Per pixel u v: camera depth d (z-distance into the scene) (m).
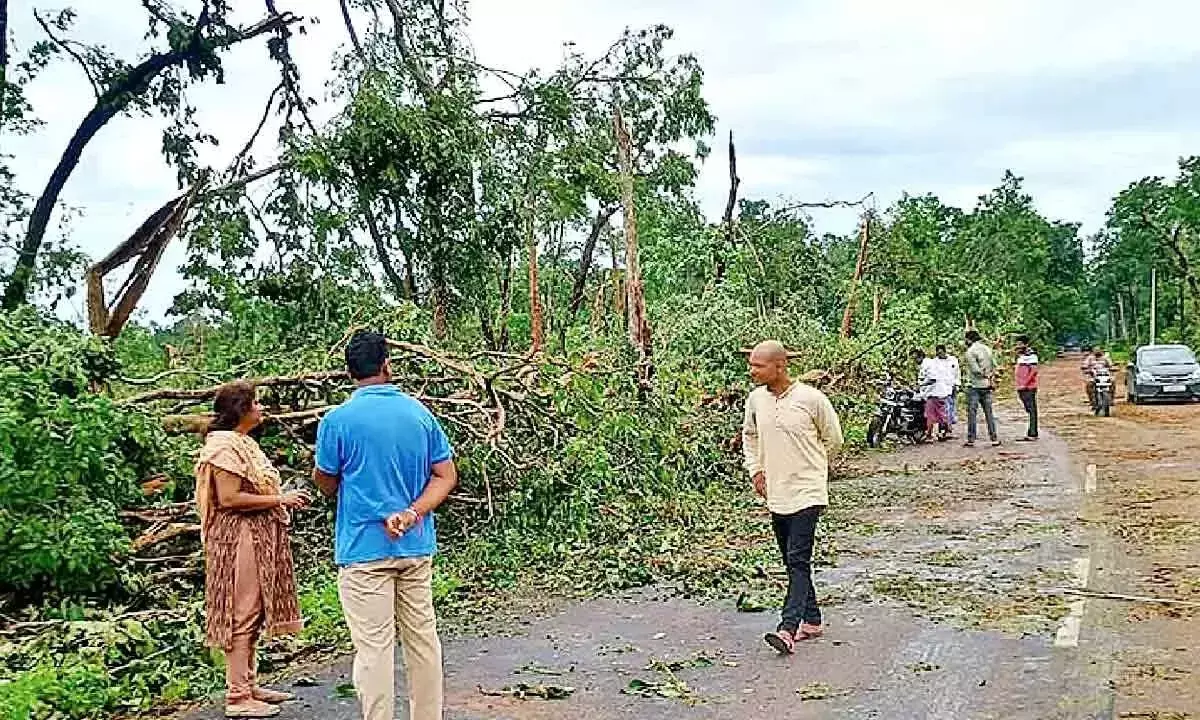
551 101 20.50
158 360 13.81
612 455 12.41
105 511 8.62
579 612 9.05
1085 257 101.69
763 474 7.96
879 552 11.12
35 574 8.41
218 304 17.98
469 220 19.03
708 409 17.20
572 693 6.95
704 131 24.42
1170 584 9.21
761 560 10.87
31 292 19.75
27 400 8.59
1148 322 84.81
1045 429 23.67
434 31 20.25
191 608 8.34
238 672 6.66
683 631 8.38
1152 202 73.06
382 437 5.56
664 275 28.16
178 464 9.74
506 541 11.05
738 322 20.86
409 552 5.59
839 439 7.79
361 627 5.55
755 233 31.31
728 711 6.54
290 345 16.95
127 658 7.52
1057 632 7.93
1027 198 80.62
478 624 8.72
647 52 23.58
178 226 16.75
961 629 8.12
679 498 13.20
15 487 8.25
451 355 12.12
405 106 18.14
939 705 6.51
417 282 19.36
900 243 39.19
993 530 12.05
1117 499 13.68
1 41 20.39
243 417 6.82
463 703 6.78
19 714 6.38
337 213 18.11
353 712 6.67
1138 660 7.21
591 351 14.51
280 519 6.87
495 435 11.02
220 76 21.36
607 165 22.03
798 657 7.57
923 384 21.95
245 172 19.00
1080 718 6.21
